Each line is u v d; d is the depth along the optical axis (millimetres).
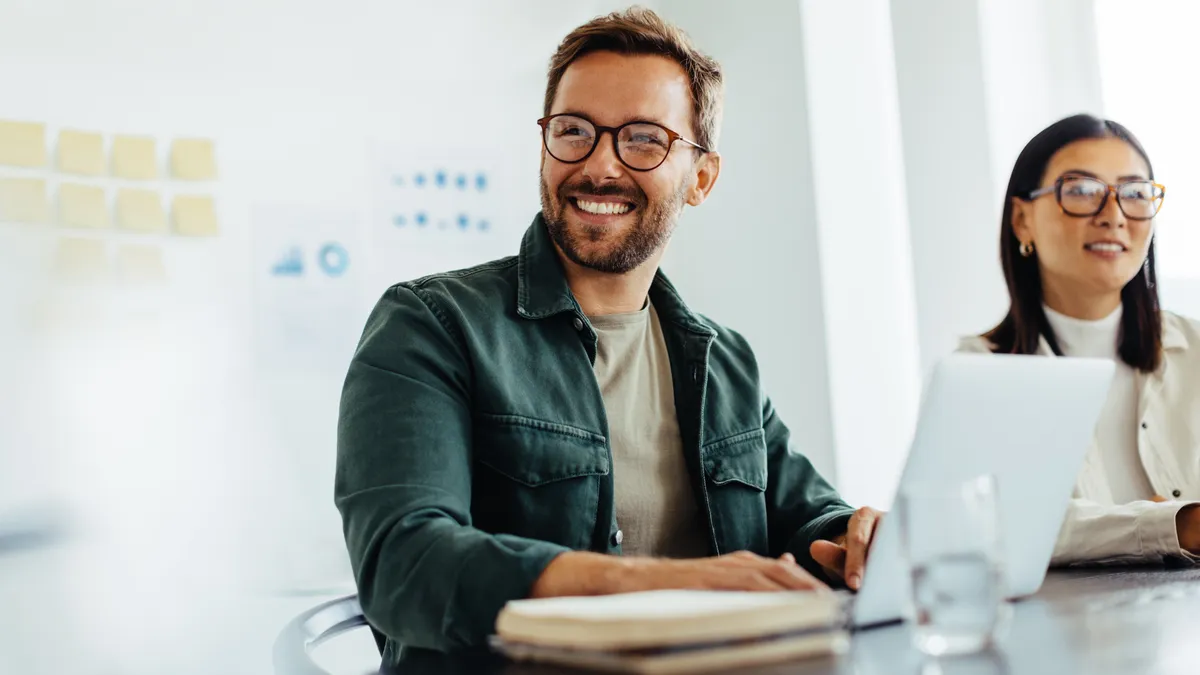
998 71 2934
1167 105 2777
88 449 2795
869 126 3354
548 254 1512
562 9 3561
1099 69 2896
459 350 1356
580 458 1396
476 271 1519
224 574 2910
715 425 1541
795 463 1638
